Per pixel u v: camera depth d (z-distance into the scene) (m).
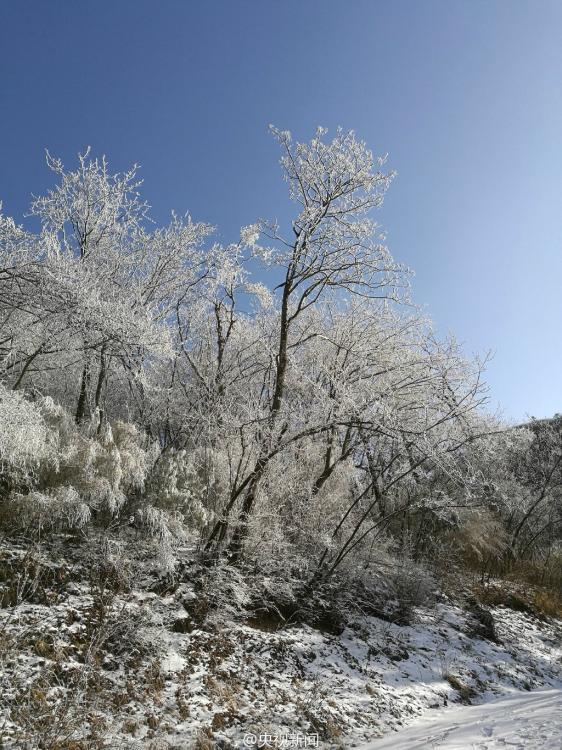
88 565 7.54
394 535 14.67
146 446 11.12
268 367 12.29
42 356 10.59
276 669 7.35
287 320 10.94
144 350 9.76
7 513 7.57
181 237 13.23
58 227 12.14
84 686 5.48
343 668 8.02
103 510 8.90
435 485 13.23
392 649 9.25
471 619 11.85
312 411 10.60
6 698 5.11
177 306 13.55
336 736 6.16
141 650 6.53
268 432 9.79
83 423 10.52
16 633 5.96
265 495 10.54
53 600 6.70
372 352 11.94
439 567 14.20
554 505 20.81
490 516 15.83
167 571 8.02
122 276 12.88
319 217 10.95
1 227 8.83
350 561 10.70
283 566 9.61
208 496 10.53
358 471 12.34
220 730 5.68
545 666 10.87
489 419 14.13
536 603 14.78
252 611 8.52
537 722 5.37
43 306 8.26
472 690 8.72
